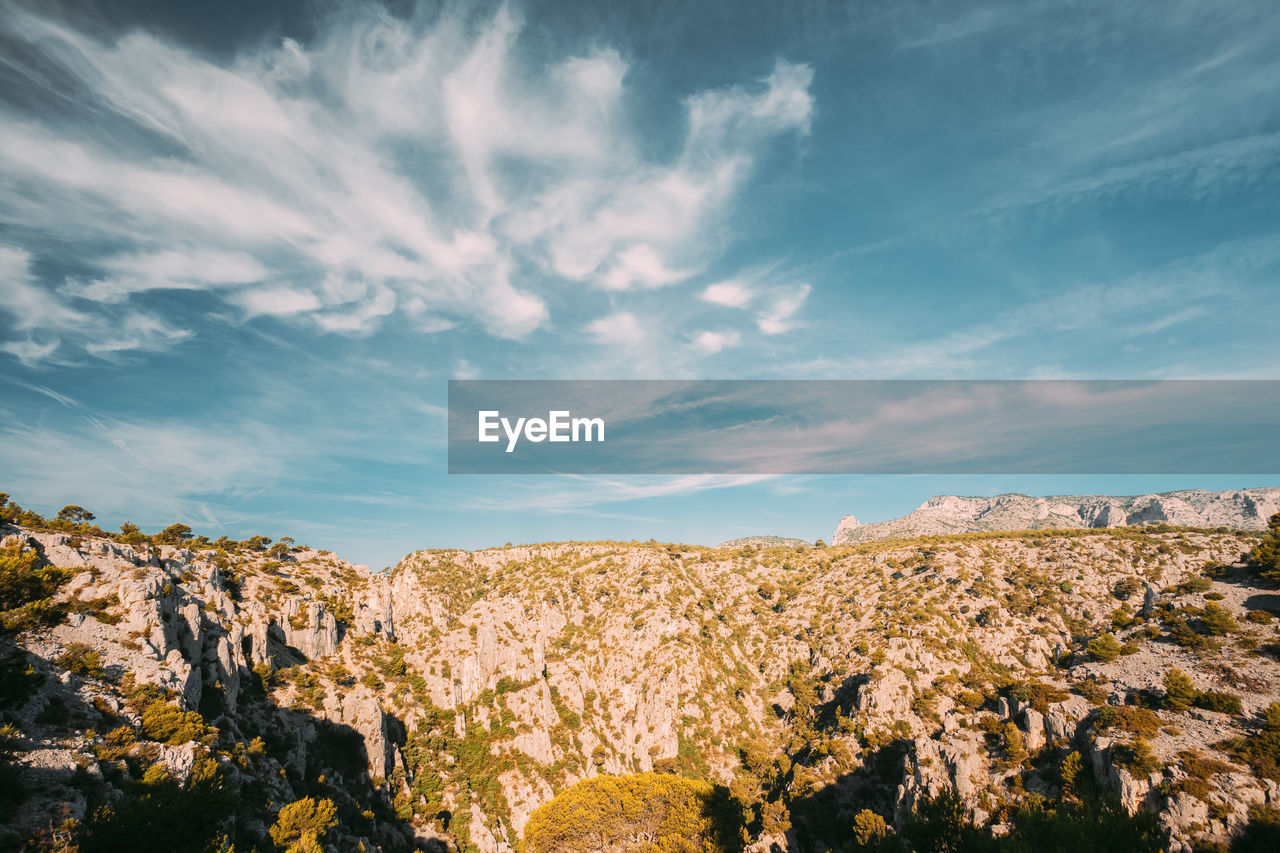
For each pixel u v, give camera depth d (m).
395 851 81.12
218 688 72.50
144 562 79.06
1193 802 50.41
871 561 199.25
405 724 106.25
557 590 198.12
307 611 109.31
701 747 133.50
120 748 44.75
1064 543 175.62
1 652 47.31
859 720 115.75
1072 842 33.81
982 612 144.00
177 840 37.44
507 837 100.06
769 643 171.62
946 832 40.12
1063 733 69.81
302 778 74.75
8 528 67.00
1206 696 64.62
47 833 32.06
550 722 123.12
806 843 94.75
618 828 90.75
